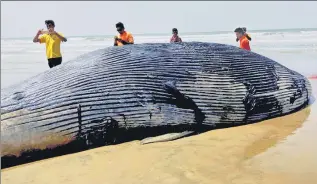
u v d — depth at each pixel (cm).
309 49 1345
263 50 1506
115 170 520
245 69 768
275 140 604
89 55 710
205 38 2775
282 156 524
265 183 440
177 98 690
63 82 644
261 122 744
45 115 607
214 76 729
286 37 1930
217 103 718
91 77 655
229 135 662
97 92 644
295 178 448
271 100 768
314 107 820
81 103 629
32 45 3631
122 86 662
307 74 1051
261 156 531
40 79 661
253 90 752
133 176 492
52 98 622
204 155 552
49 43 942
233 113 729
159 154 572
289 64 1190
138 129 665
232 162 516
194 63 728
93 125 632
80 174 518
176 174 485
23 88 645
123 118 650
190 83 705
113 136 650
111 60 689
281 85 791
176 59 722
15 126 588
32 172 544
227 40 2459
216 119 718
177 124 689
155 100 673
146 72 687
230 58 769
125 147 627
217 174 476
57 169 547
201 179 462
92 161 567
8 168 577
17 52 2658
